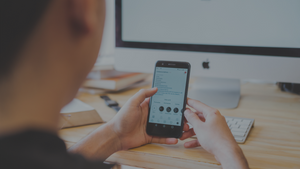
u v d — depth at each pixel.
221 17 0.86
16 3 0.22
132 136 0.58
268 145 0.58
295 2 0.79
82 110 0.72
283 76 0.83
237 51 0.86
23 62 0.24
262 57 0.84
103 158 0.54
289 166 0.49
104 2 0.30
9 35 0.23
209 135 0.51
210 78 1.06
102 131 0.57
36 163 0.22
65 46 0.26
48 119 0.27
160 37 0.94
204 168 0.51
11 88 0.24
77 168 0.27
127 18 0.97
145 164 0.56
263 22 0.82
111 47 1.50
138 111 0.58
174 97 0.64
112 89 1.04
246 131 0.63
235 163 0.45
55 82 0.27
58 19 0.25
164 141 0.60
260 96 1.01
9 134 0.23
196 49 0.91
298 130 0.67
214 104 0.89
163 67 0.67
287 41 0.81
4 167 0.21
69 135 0.64
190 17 0.90
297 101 0.94
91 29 0.26
